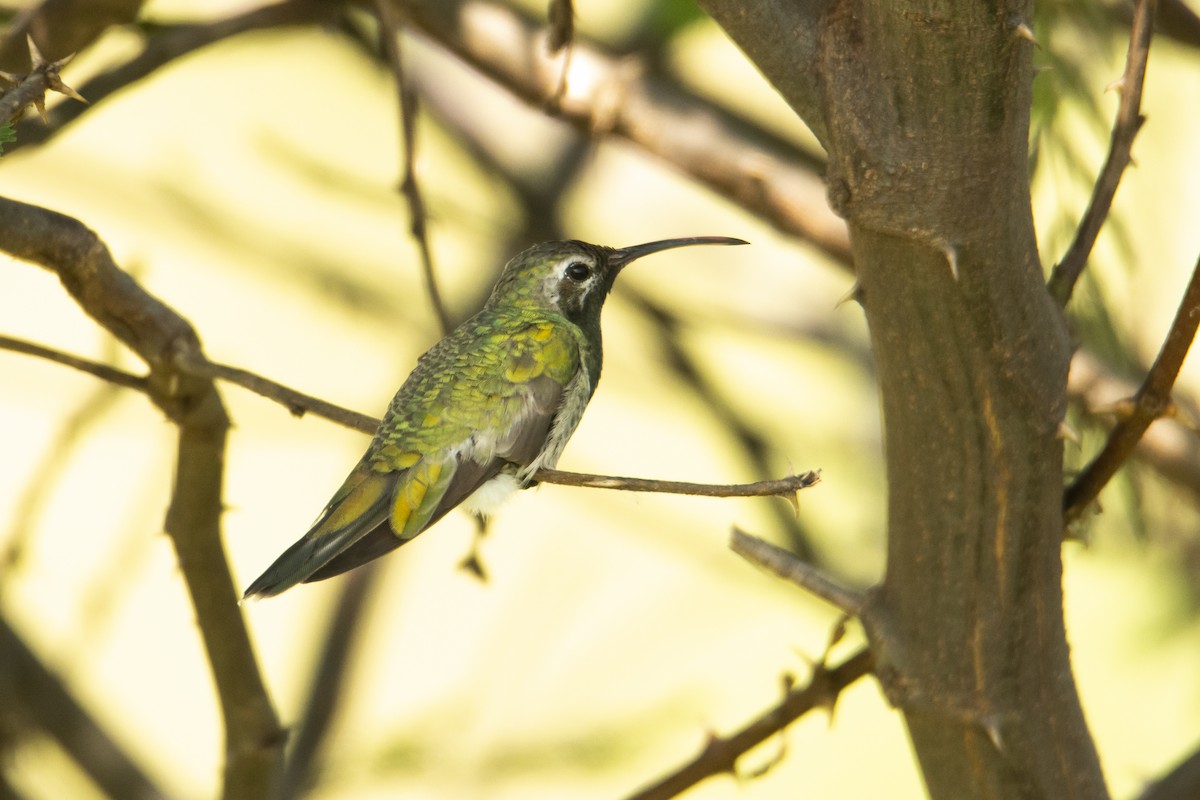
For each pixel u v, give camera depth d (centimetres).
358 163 1216
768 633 1250
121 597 977
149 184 1092
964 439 461
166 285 1284
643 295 1048
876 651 508
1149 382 505
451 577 1290
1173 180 827
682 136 840
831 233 823
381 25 783
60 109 721
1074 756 508
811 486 490
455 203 1053
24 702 896
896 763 1316
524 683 959
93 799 904
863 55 418
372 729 976
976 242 426
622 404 1295
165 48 751
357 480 719
